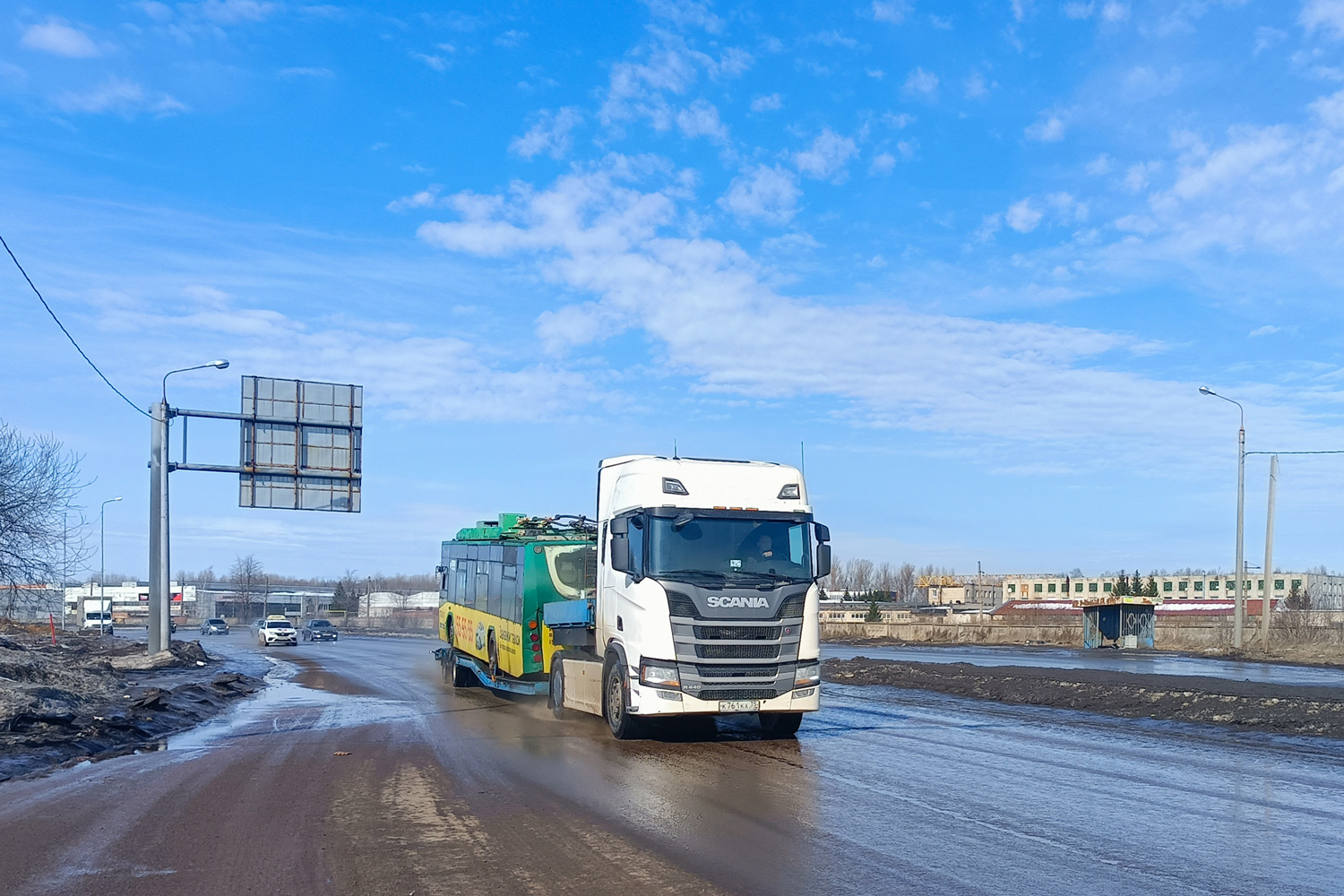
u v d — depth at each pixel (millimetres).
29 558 32625
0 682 16250
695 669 12672
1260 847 7371
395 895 6332
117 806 9391
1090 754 12031
